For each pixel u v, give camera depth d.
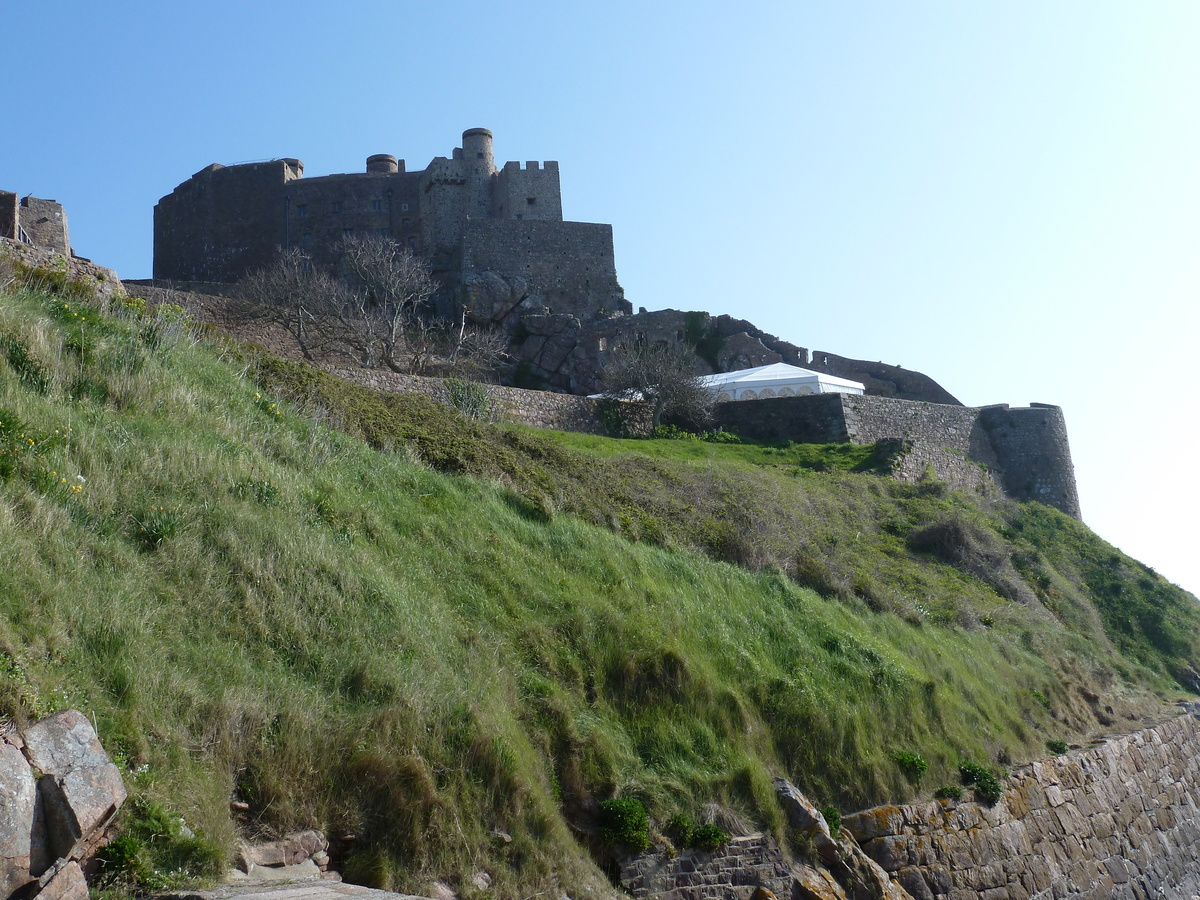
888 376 58.22
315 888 7.87
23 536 9.62
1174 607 30.67
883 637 19.20
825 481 29.84
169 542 10.82
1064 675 22.95
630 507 20.75
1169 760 21.84
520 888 9.88
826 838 12.99
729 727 13.69
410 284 48.62
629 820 11.31
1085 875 17.02
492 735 10.66
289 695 9.80
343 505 13.83
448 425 21.48
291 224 64.44
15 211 37.34
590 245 61.28
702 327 57.22
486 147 66.56
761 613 17.36
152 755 8.35
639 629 14.23
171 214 67.00
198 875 7.88
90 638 9.02
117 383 13.76
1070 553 32.09
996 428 41.53
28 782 7.09
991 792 16.06
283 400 17.62
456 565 14.00
